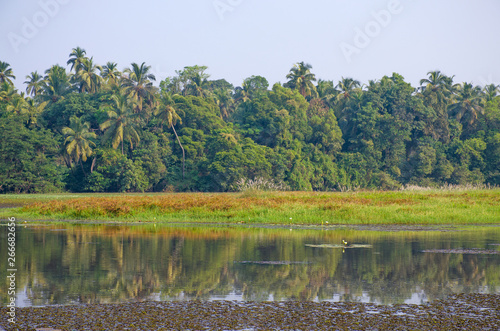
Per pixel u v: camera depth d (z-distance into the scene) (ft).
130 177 312.09
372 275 54.80
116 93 355.36
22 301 43.73
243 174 313.73
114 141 314.96
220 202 128.98
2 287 48.85
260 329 35.94
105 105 339.98
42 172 311.47
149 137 337.52
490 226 105.09
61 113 352.90
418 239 84.17
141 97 349.41
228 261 63.10
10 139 302.86
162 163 340.59
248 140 334.65
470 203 130.82
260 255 67.77
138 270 57.36
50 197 223.71
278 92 384.27
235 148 319.88
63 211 130.93
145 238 85.15
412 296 45.65
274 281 51.72
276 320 38.01
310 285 49.93
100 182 315.78
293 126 363.35
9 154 304.30
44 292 47.01
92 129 350.23
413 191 163.02
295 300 44.21
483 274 55.42
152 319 38.17
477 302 43.39
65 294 46.21
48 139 322.14
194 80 426.92
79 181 331.36
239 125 375.25
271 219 113.50
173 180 336.49
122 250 71.77
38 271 56.65
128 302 43.39
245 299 44.57
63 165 360.89
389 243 79.20
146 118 359.05
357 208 120.88
